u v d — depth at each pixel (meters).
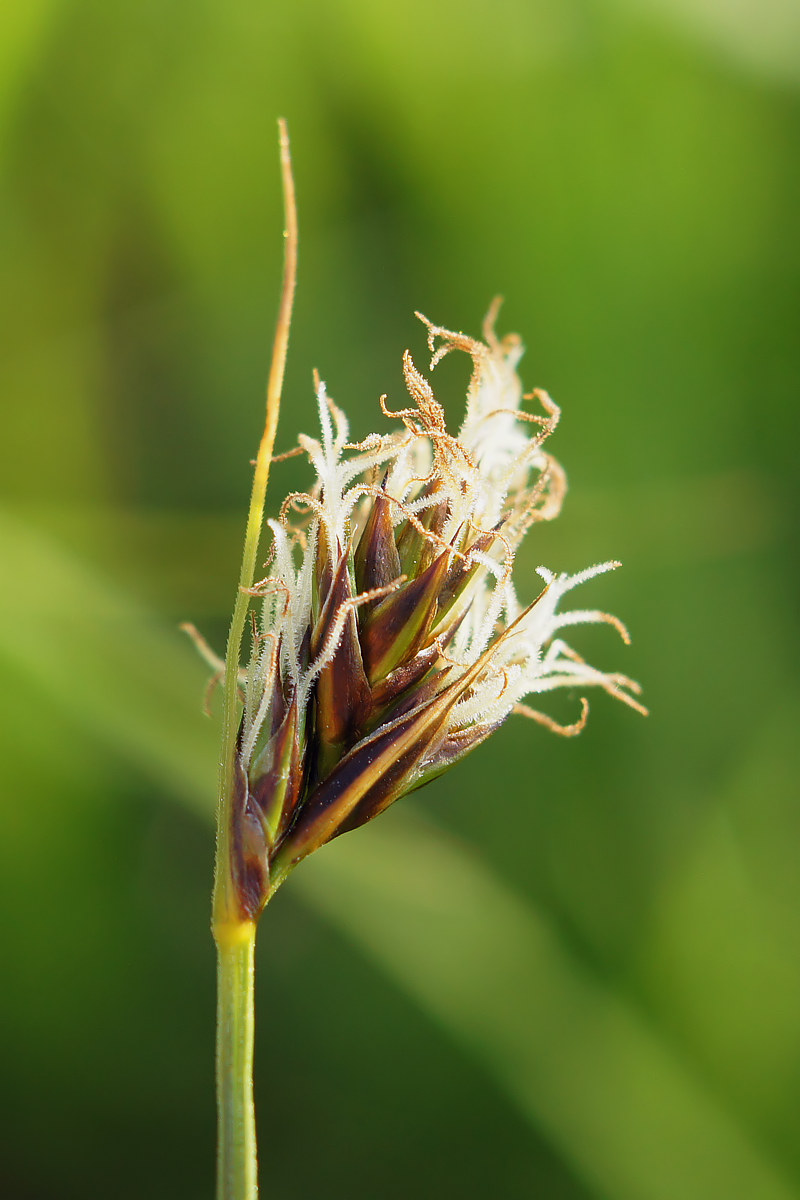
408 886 0.15
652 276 0.19
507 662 0.10
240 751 0.09
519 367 0.19
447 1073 0.15
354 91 0.19
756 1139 0.15
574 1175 0.14
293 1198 0.15
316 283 0.19
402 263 0.19
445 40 0.19
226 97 0.19
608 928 0.17
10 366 0.18
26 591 0.15
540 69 0.19
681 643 0.18
